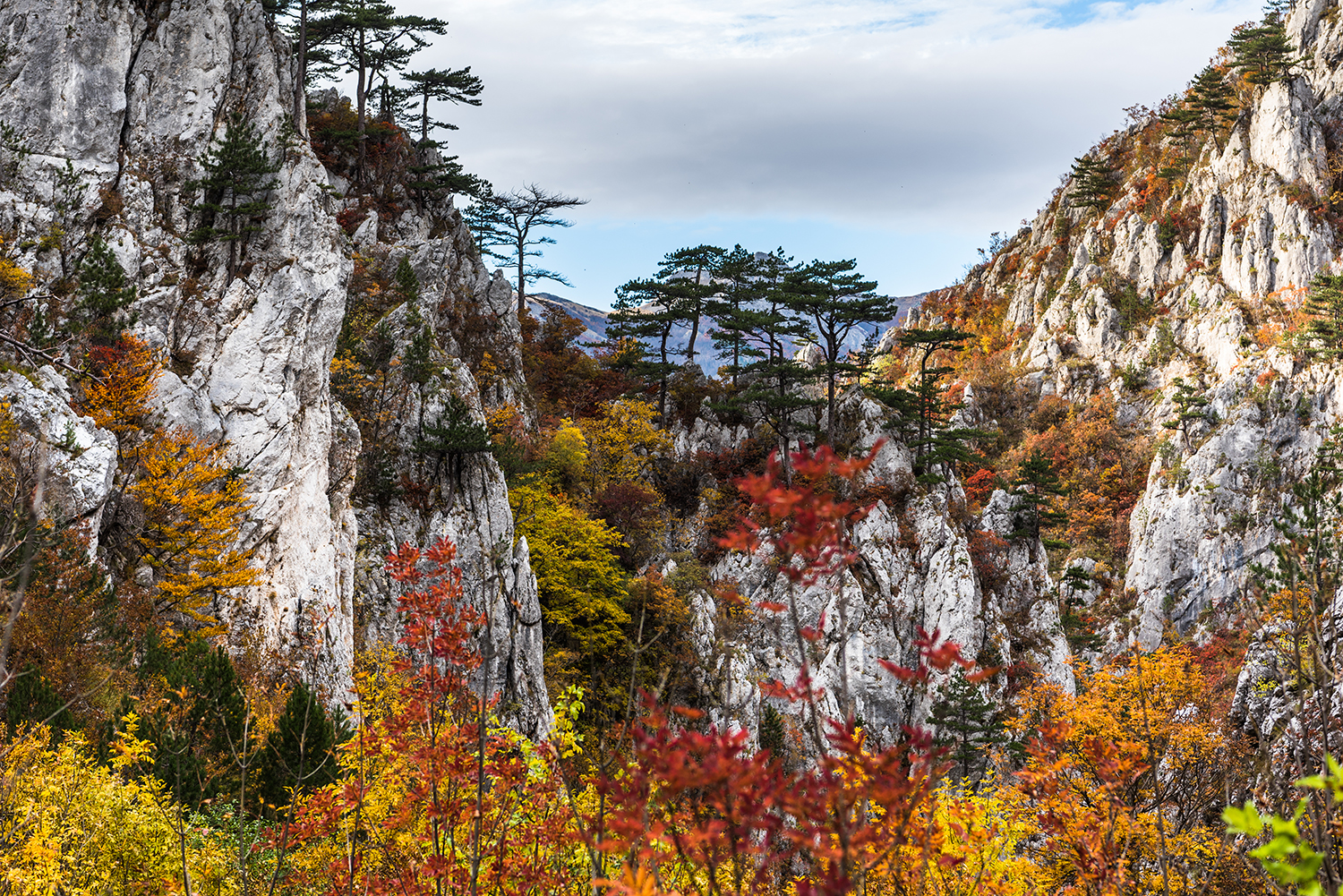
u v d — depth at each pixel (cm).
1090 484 12219
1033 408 13725
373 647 4706
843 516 502
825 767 517
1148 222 14225
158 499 3581
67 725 1930
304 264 4444
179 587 3516
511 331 7581
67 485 3077
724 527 7531
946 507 7888
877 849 677
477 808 812
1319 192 12412
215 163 4334
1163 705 2739
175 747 1877
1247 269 12512
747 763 503
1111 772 866
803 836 513
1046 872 1449
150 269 4094
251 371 4159
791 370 8562
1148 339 13062
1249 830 411
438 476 5547
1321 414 10325
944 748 538
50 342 3534
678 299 9631
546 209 9475
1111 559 11281
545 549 6084
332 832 1057
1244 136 13575
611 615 6000
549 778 916
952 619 7206
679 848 561
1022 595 8231
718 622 6297
